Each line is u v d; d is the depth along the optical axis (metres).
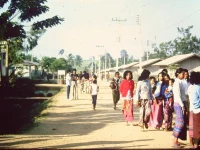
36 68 61.59
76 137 8.09
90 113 13.29
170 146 6.95
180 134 7.03
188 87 7.34
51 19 13.63
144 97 9.12
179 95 6.95
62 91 29.25
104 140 7.69
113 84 14.73
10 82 27.19
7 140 7.61
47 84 42.28
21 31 13.50
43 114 12.98
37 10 13.24
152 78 10.10
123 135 8.41
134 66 60.16
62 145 7.04
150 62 49.53
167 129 9.05
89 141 7.55
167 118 9.04
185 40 62.50
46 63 63.28
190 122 6.80
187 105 7.72
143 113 9.16
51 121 11.04
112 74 67.81
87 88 27.89
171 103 9.05
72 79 20.73
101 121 11.08
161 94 9.18
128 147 6.82
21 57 37.97
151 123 9.28
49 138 7.93
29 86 31.55
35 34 43.84
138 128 9.60
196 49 62.44
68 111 13.97
